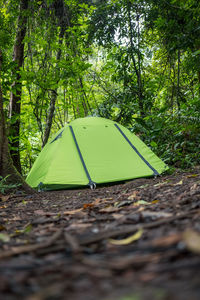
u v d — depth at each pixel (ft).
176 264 2.57
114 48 28.09
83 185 16.24
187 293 1.87
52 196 13.84
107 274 2.63
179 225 4.06
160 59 29.86
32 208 10.21
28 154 35.12
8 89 21.85
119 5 27.48
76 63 24.75
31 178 19.06
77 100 32.04
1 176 14.60
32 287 2.39
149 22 27.50
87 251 3.57
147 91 27.50
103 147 18.44
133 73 28.30
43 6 25.50
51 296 2.15
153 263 2.74
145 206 6.97
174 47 19.54
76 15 28.86
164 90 29.78
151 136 23.40
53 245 3.96
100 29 28.22
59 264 3.08
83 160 17.48
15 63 21.89
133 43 28.07
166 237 3.14
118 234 4.10
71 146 18.21
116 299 1.95
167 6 20.75
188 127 20.68
